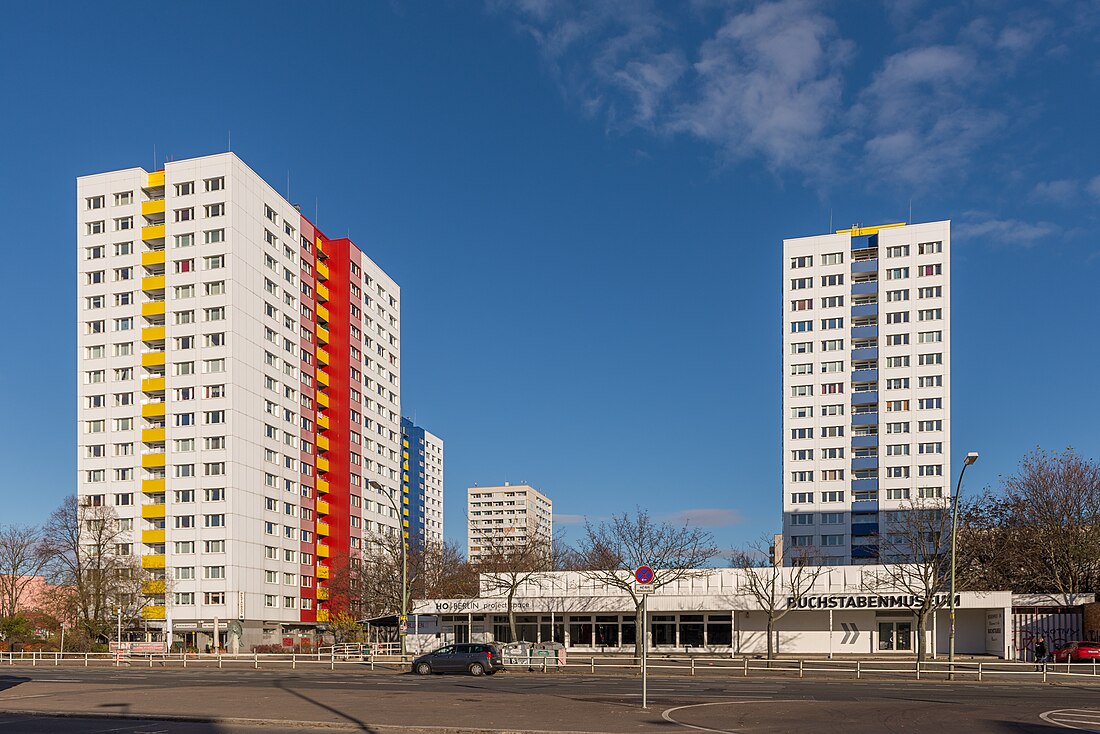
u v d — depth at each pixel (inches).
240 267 3521.2
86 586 2999.5
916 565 2288.4
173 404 3454.7
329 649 2886.3
